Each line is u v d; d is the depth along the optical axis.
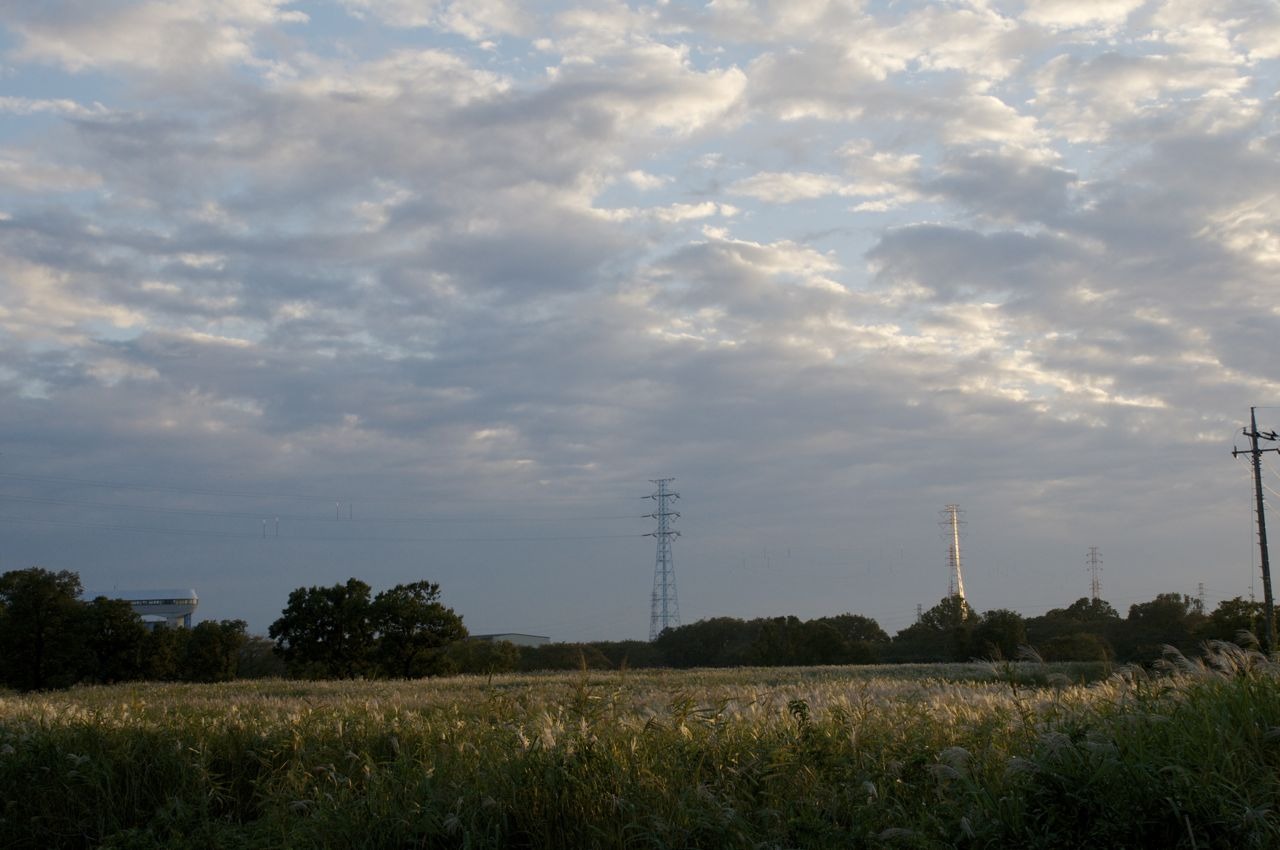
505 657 75.44
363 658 72.88
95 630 73.12
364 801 9.24
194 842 9.59
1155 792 6.36
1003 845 6.50
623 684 12.95
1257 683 8.12
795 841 7.30
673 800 8.14
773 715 10.51
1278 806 6.38
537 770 8.91
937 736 9.12
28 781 11.30
